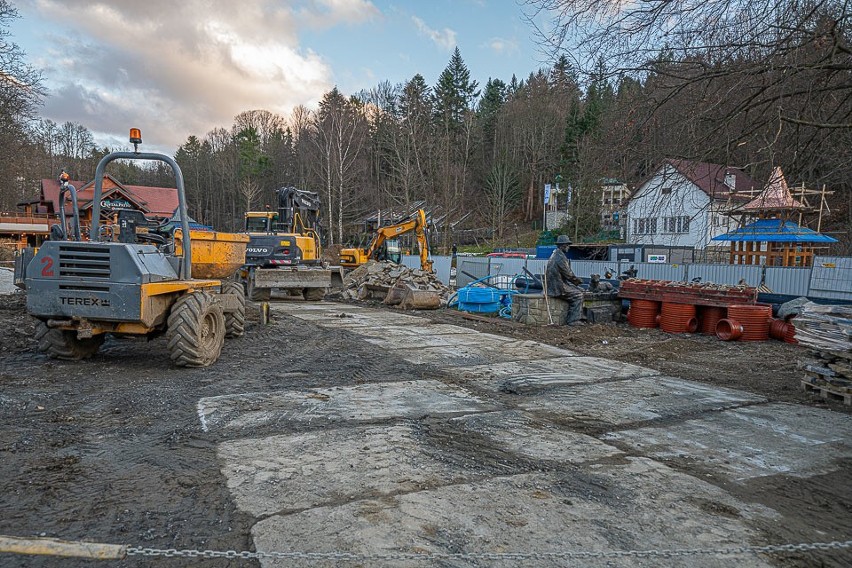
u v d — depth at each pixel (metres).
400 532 3.30
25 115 24.70
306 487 3.90
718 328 11.61
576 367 8.38
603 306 13.64
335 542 3.17
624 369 8.31
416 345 9.95
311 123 56.69
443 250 41.16
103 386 6.55
